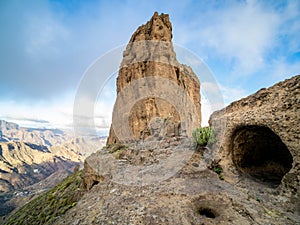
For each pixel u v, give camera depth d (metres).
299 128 4.68
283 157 6.39
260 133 6.13
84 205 5.46
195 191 4.95
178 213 4.02
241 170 6.35
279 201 4.37
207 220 3.76
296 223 3.59
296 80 5.34
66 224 4.61
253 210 4.03
